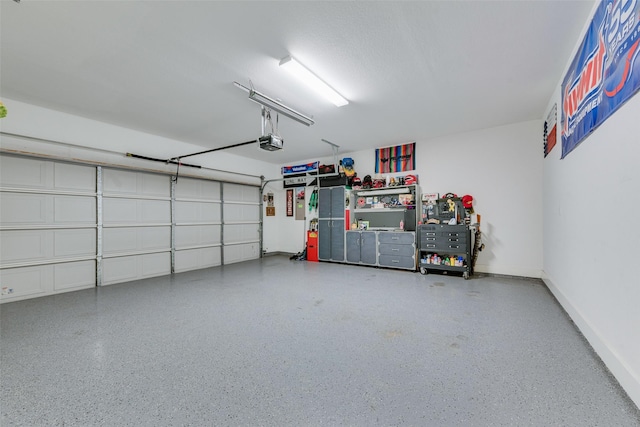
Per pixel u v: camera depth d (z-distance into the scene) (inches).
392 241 240.7
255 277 214.1
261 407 65.7
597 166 89.1
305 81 134.6
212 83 139.9
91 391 72.2
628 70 67.1
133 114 181.8
